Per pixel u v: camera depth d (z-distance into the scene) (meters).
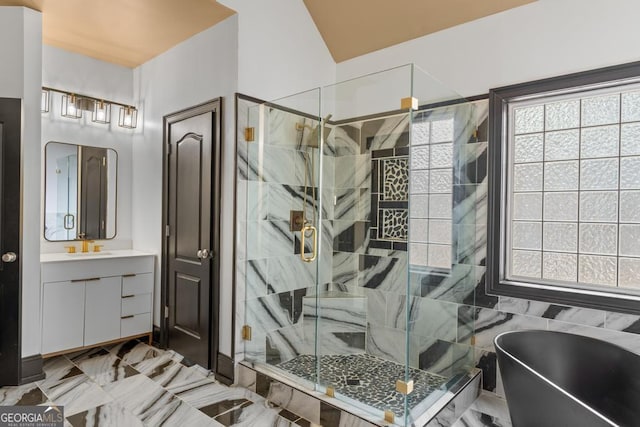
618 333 2.11
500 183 2.55
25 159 2.64
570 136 2.40
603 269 2.28
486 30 2.62
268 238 2.71
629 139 2.20
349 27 3.18
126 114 3.70
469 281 2.63
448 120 2.41
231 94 2.71
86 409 2.29
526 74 2.45
